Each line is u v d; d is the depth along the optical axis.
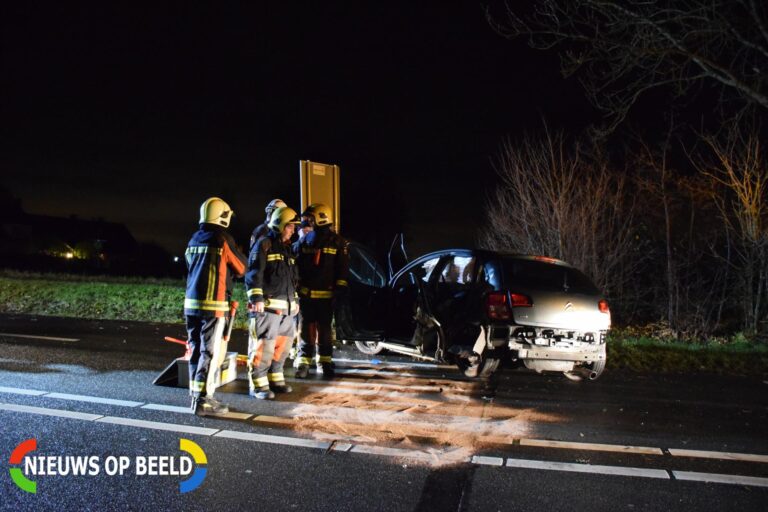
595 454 4.96
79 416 5.49
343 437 5.19
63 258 35.91
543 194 12.66
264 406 6.07
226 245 5.88
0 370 7.18
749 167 11.58
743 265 12.23
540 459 4.81
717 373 8.36
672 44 9.89
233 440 5.04
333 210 9.60
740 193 11.64
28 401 5.88
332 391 6.75
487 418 5.88
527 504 3.99
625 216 12.97
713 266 13.02
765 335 11.73
